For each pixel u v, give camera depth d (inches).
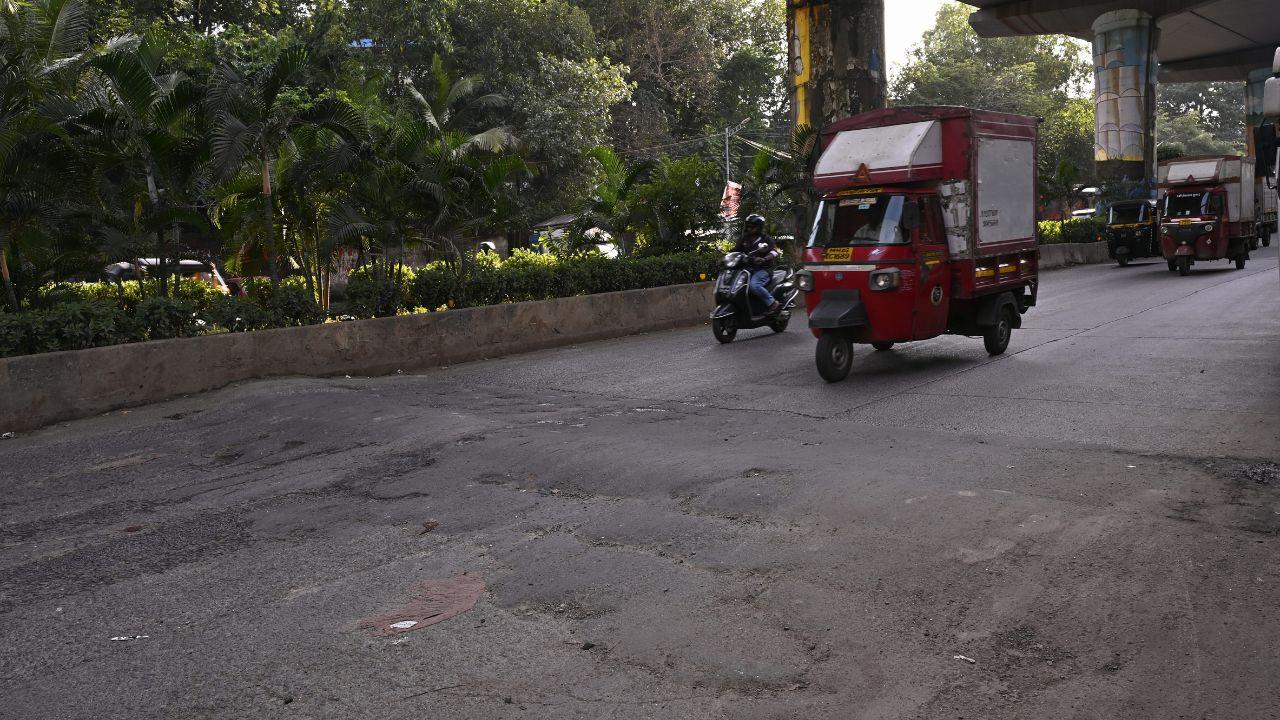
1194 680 124.5
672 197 743.7
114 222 457.1
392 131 538.6
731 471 237.0
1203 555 165.5
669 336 598.2
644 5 1835.6
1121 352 427.2
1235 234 948.6
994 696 123.3
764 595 158.9
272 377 439.2
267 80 469.7
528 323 550.0
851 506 201.8
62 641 158.4
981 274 416.5
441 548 195.8
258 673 141.3
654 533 195.2
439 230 533.3
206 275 765.3
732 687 129.0
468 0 1366.9
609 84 1531.7
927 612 148.7
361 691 133.6
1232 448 240.5
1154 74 1524.4
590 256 665.0
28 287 461.7
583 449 266.2
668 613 154.3
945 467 232.4
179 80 476.1
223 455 303.6
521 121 1379.2
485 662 140.8
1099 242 1317.7
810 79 759.1
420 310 542.3
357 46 1294.3
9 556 209.6
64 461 305.9
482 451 274.4
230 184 511.2
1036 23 1638.8
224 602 172.2
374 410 339.6
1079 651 134.1
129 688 138.8
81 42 475.2
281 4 1295.5
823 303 394.6
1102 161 1544.0
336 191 530.9
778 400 350.6
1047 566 163.6
